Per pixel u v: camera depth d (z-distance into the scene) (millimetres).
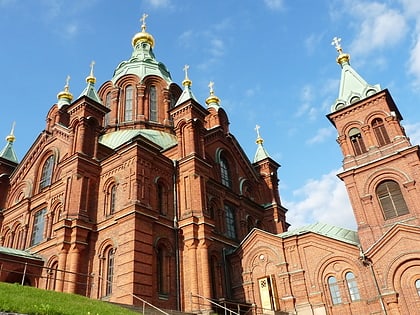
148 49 56906
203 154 34500
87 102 33281
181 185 32594
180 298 27781
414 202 28000
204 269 28578
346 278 27656
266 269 30859
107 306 19312
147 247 26812
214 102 45781
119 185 30250
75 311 15641
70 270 26844
